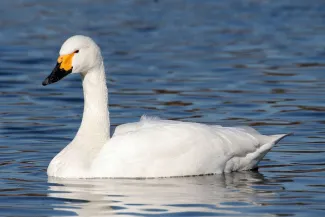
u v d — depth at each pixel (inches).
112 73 921.5
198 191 486.9
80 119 711.7
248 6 1405.0
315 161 568.4
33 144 623.2
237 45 1095.0
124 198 469.4
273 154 590.9
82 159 526.3
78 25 1233.4
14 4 1416.1
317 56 1007.6
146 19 1290.6
